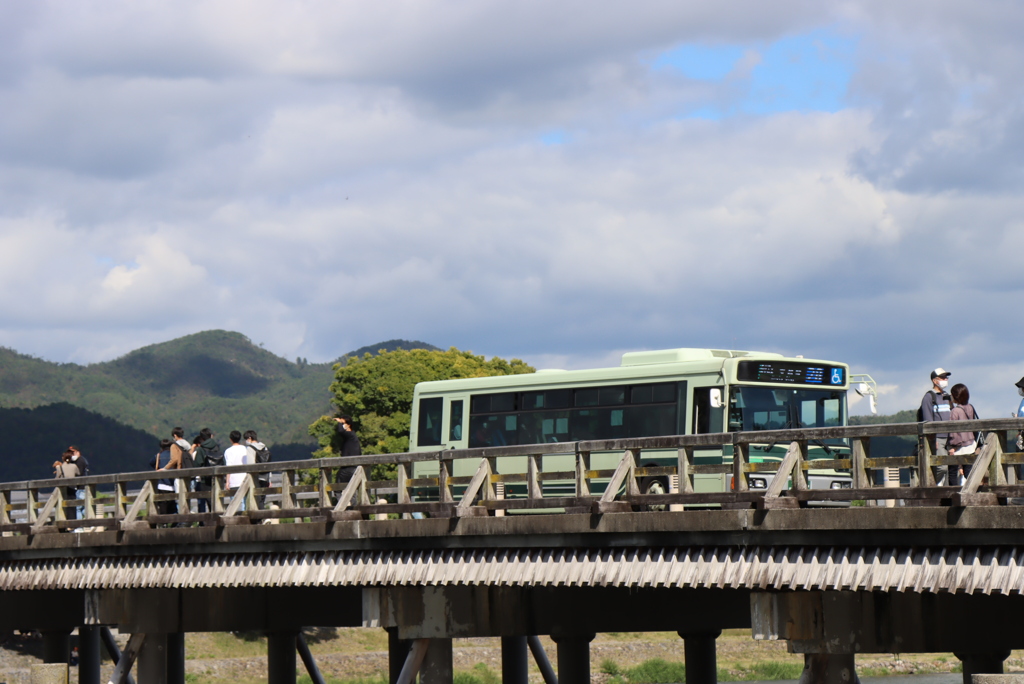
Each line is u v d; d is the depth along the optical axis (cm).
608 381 2634
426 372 7200
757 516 1622
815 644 1612
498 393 2838
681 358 2559
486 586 2083
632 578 1769
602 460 2605
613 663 6341
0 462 19812
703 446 1706
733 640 6862
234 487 2525
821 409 2523
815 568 1579
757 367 2464
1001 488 1429
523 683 2811
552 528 1845
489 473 1967
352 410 7131
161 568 2419
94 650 3331
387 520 2055
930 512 1461
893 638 1630
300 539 2164
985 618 1678
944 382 1928
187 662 5716
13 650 5322
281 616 2664
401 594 2075
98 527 2644
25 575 2703
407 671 2041
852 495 1543
